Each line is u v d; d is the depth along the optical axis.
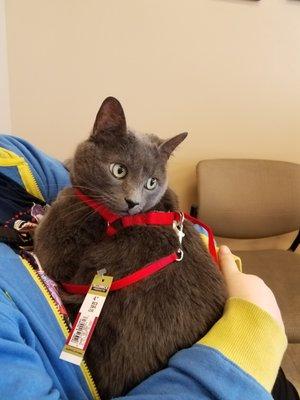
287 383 0.61
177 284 0.43
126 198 0.46
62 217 0.48
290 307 1.03
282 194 1.37
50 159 0.73
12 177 0.61
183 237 0.48
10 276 0.39
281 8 1.31
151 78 1.34
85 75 1.32
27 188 0.62
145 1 1.25
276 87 1.42
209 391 0.34
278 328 0.41
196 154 1.47
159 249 0.44
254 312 0.42
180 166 1.47
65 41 1.27
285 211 1.38
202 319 0.43
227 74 1.37
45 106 1.35
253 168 1.37
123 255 0.44
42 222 0.50
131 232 0.46
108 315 0.42
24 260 0.45
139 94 1.36
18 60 1.28
